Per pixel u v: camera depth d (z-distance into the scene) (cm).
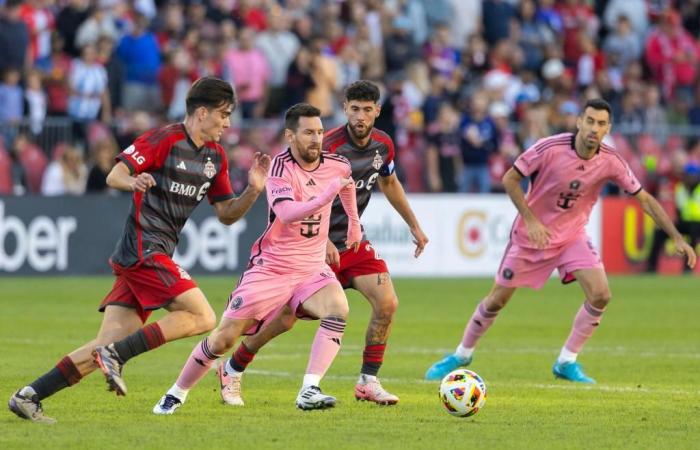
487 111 8862
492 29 10006
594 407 3275
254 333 3148
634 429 2881
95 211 7556
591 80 10088
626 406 3297
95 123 7800
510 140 8738
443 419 3020
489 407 3256
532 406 3284
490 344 4984
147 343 2845
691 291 7619
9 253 7331
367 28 9294
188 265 7694
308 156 3122
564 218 4050
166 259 2950
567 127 8975
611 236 8894
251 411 3125
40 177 7669
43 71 8162
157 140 2956
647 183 9050
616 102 10006
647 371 4181
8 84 7712
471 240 8488
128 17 8762
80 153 7750
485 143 8594
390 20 9462
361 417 3038
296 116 3111
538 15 10250
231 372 3266
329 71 8600
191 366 3056
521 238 4053
